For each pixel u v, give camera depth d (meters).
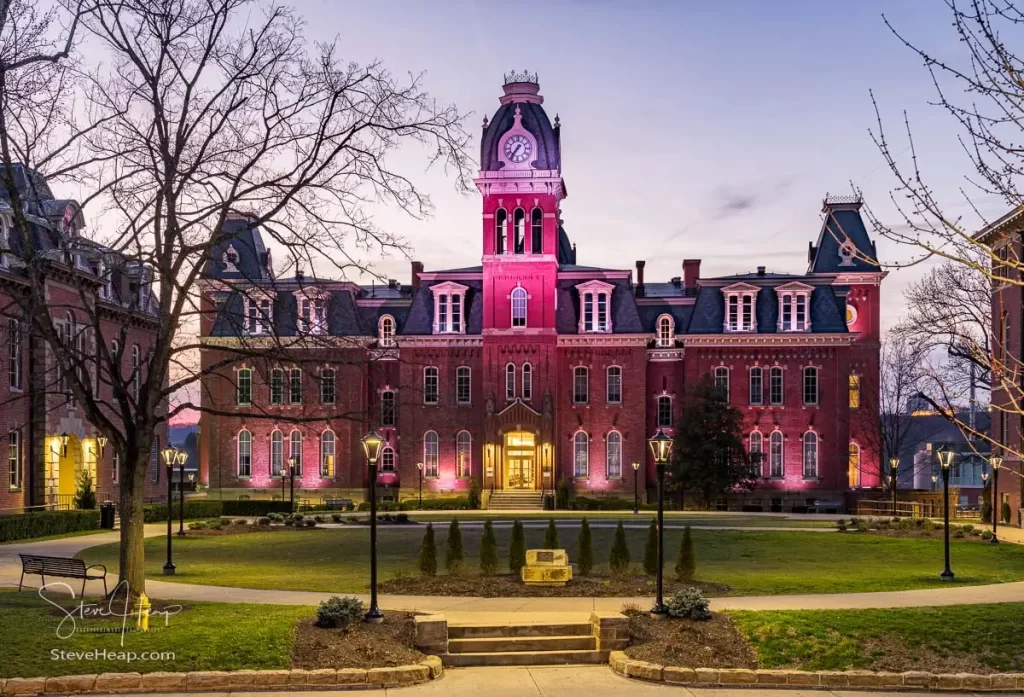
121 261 22.34
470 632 20.52
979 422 84.75
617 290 76.75
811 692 17.78
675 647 19.45
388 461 77.62
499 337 74.38
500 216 75.12
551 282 74.44
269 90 21.34
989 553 38.66
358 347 24.67
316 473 76.25
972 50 13.50
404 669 18.08
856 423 77.19
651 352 77.62
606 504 69.88
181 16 21.12
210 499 73.19
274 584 27.97
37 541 42.03
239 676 17.42
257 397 75.88
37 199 21.47
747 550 39.75
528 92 75.06
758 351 76.25
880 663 18.70
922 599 24.56
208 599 24.11
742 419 74.50
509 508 70.00
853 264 78.38
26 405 50.78
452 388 76.31
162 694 16.97
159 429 68.19
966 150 13.70
